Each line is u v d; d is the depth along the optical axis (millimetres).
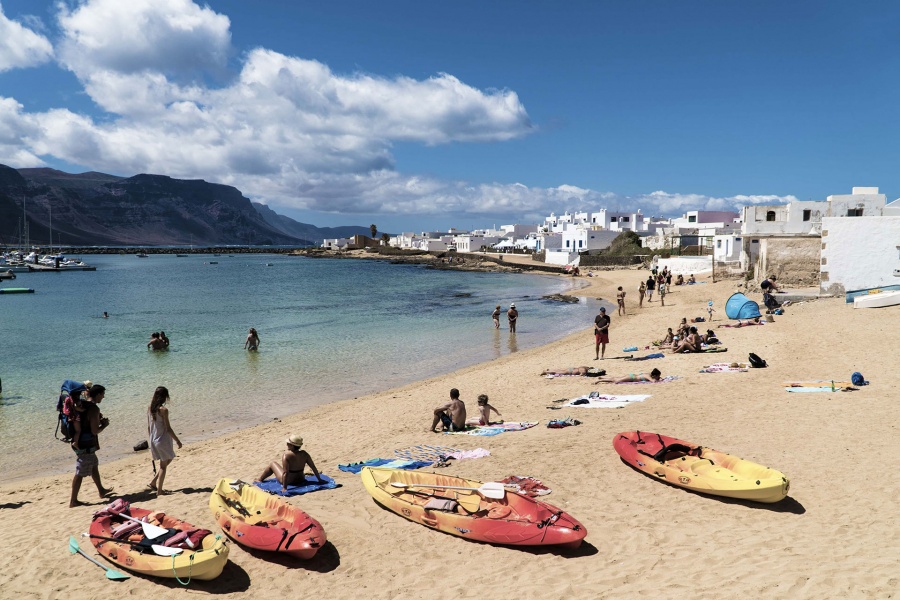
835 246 31453
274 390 20984
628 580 6961
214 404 19172
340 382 22203
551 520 8000
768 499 8766
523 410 16094
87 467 10359
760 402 14898
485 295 61094
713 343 23656
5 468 13703
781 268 36562
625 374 19922
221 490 9648
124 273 113125
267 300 57312
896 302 26906
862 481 9461
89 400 10508
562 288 68062
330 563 7906
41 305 54156
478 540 8289
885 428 12000
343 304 52875
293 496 10102
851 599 6055
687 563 7262
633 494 9633
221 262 167250
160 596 7301
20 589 7480
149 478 11898
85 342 32219
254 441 14523
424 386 20641
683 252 79438
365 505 9672
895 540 7391
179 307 51250
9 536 9141
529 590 6922
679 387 17203
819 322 25844
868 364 18250
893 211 50031
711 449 10695
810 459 10648
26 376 23609
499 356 27078
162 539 8062
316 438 14477
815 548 7363
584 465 11031
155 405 10688
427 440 13500
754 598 6266
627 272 83500
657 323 33312
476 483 9570
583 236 110625
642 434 11406
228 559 8133
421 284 78875
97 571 7918
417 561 7859
